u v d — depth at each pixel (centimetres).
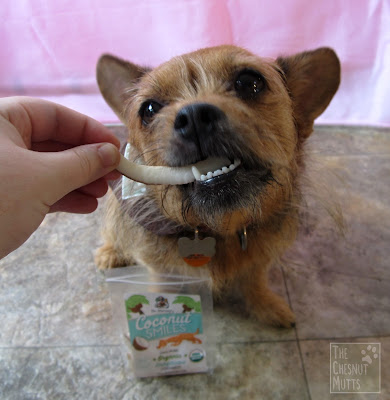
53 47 47
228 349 27
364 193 38
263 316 29
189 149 17
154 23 46
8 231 15
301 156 26
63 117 21
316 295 31
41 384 26
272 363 27
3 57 48
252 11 44
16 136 16
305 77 25
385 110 44
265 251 25
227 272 25
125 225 26
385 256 33
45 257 34
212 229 22
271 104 21
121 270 26
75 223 37
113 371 27
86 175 16
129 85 28
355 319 29
